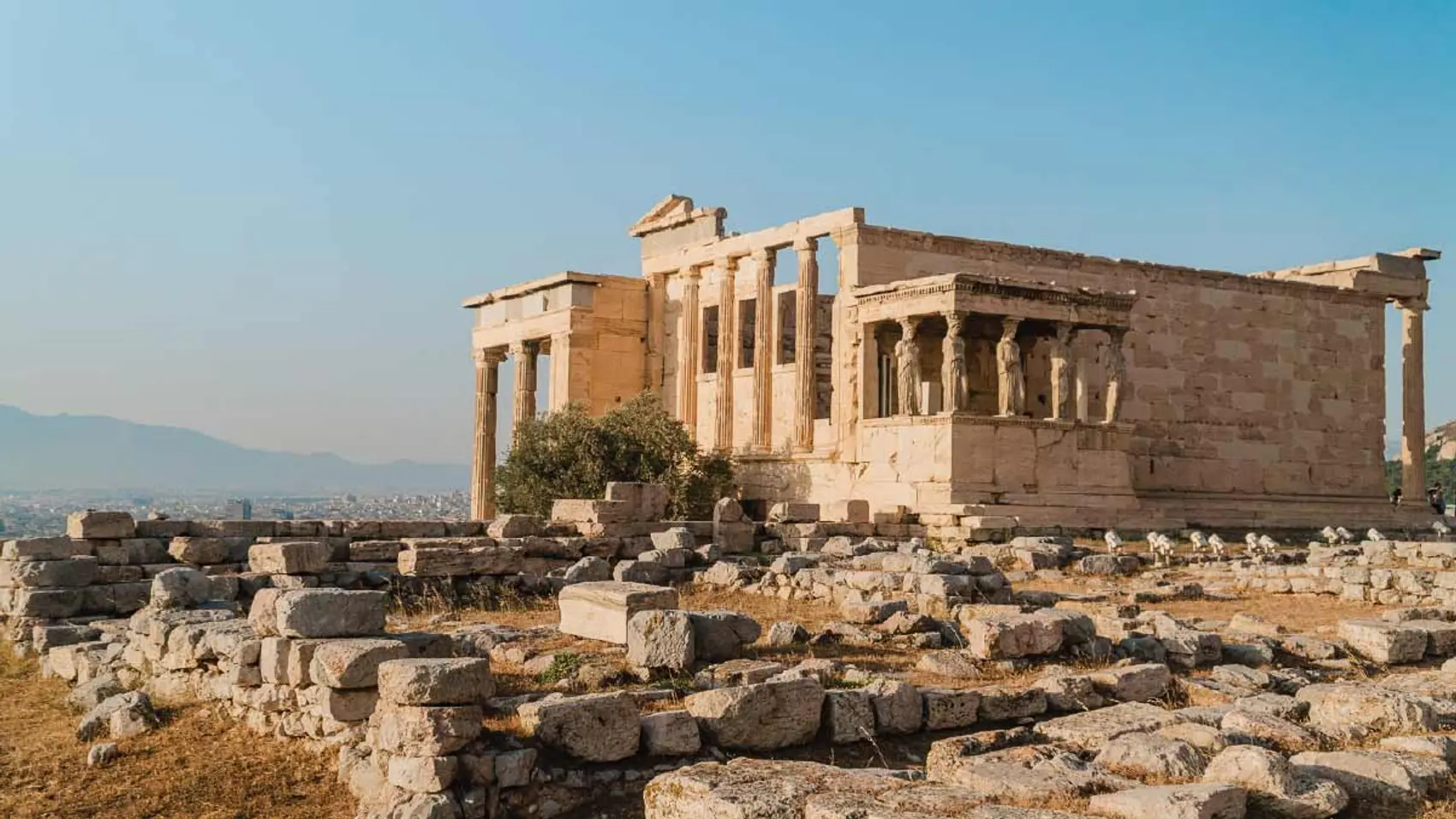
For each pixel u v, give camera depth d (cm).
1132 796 938
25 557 2445
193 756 1412
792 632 1903
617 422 4444
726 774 992
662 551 2803
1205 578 2956
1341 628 1953
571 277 5122
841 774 996
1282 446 5153
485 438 5675
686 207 5256
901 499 3959
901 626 1942
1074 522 3922
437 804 1125
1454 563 2961
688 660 1595
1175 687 1587
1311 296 5288
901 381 4075
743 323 5419
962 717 1428
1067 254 4709
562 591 1888
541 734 1227
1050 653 1783
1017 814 883
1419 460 5397
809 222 4566
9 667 2123
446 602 2394
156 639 1764
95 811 1255
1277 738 1172
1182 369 4934
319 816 1210
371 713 1361
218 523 2855
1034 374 4625
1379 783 1029
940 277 3941
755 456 4647
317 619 1472
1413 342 5469
